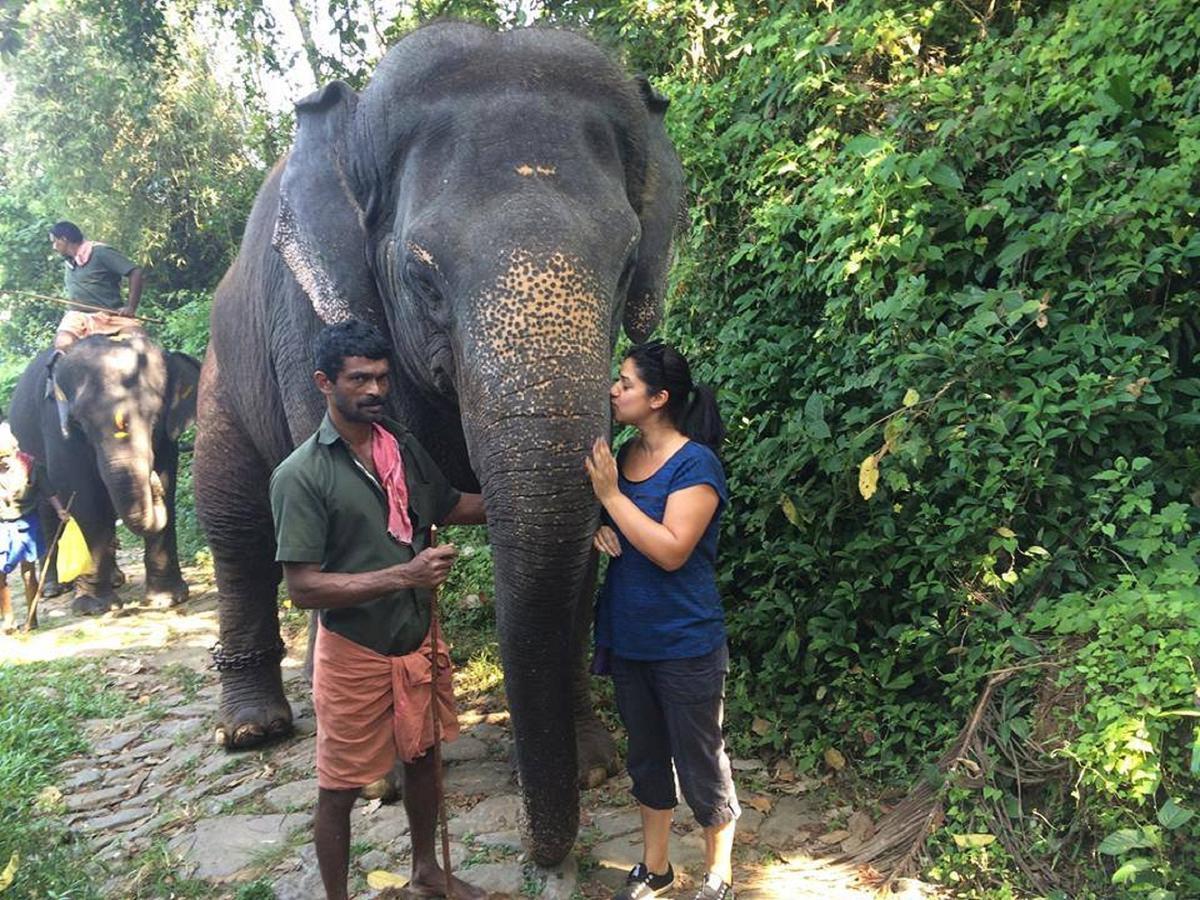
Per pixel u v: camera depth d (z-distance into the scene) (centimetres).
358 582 256
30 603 699
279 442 419
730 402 457
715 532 279
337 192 310
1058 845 286
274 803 381
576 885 303
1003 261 365
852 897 291
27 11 1424
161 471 793
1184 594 295
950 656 368
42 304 1938
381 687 271
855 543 378
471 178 259
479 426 236
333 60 899
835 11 495
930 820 307
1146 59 365
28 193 1847
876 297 400
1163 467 346
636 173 294
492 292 237
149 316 1502
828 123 463
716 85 527
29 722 475
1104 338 341
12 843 344
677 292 520
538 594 238
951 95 412
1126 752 267
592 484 231
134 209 1548
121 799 402
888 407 381
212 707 499
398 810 357
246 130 1471
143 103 1375
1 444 679
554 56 281
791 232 460
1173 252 341
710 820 283
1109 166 359
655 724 286
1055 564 340
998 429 337
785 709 390
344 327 254
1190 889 254
